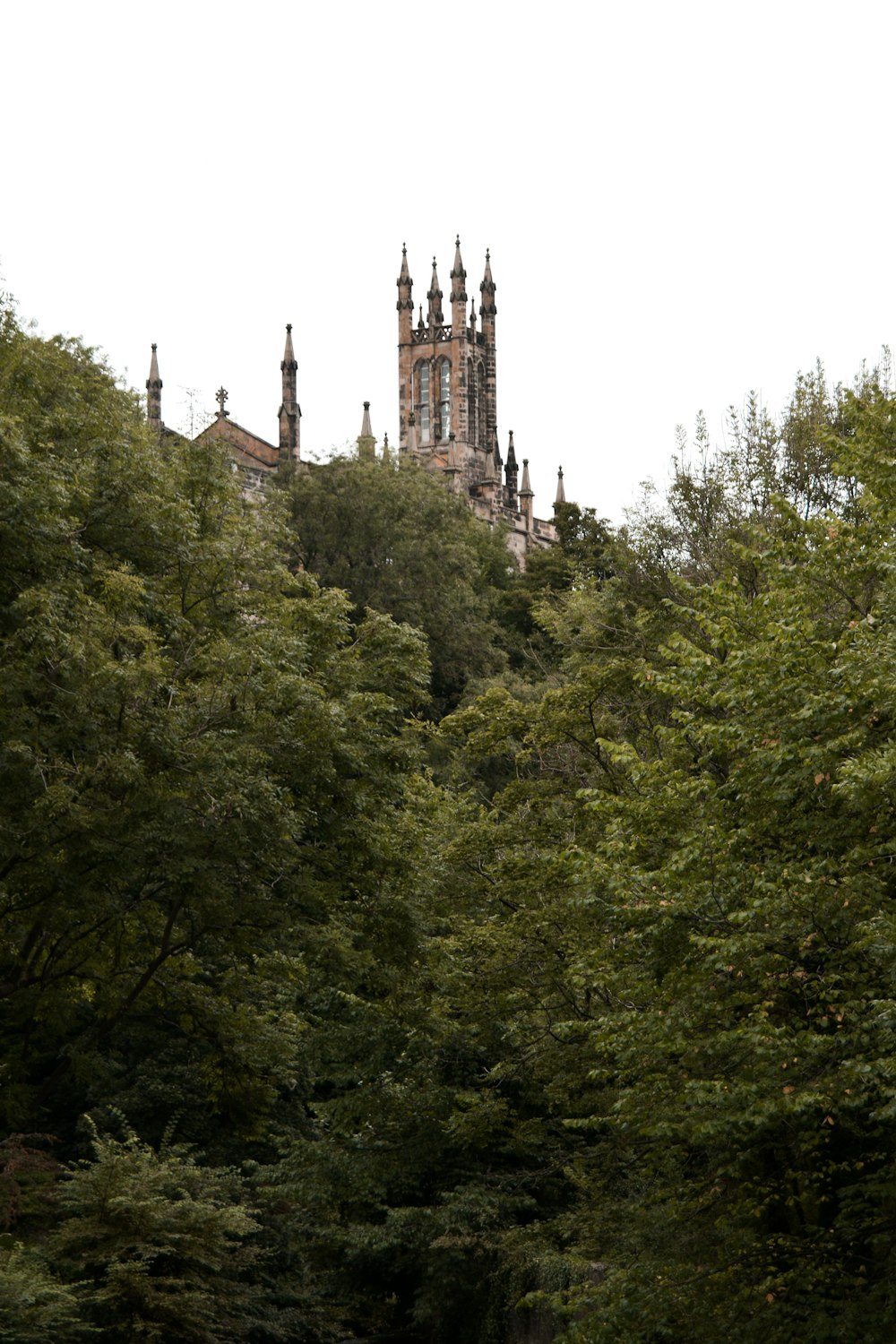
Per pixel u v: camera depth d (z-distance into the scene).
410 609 108.12
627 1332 30.52
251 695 39.44
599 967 34.34
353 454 118.19
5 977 43.16
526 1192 51.59
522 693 91.50
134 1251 41.16
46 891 38.75
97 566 40.84
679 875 29.81
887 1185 28.33
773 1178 32.19
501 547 140.88
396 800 45.12
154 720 37.97
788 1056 26.78
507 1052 48.88
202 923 40.62
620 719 48.66
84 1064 42.44
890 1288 27.34
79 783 35.97
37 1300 35.38
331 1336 53.75
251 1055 45.75
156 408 145.38
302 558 110.50
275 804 37.97
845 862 27.77
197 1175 43.84
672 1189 33.34
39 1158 44.22
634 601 56.44
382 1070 51.47
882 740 28.20
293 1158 52.25
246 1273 50.47
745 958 28.17
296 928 41.94
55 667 36.00
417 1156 51.47
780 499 32.03
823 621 30.91
